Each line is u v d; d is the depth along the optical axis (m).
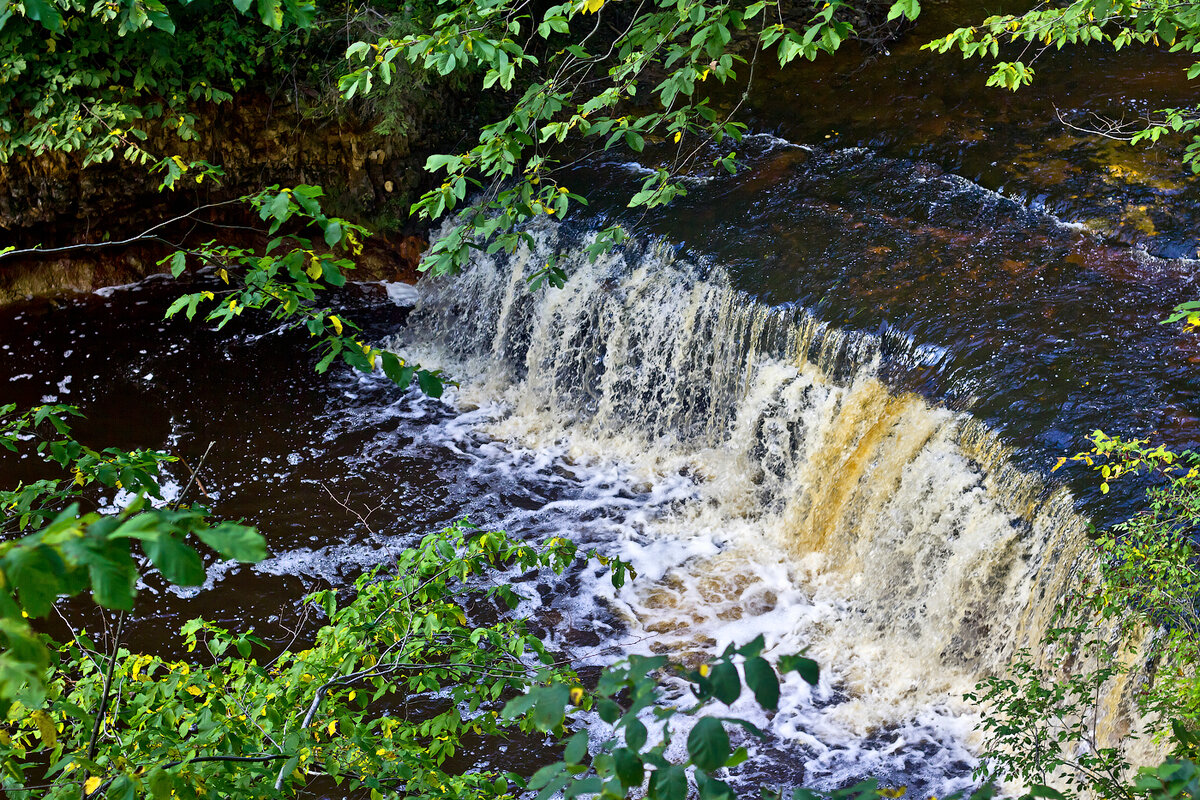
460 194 5.44
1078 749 6.57
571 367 11.70
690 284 10.77
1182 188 10.83
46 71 11.69
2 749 2.99
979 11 15.08
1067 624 6.87
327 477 10.33
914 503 8.50
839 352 9.51
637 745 1.76
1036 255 10.16
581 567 9.30
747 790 7.02
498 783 3.74
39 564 1.54
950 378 8.72
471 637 4.19
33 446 10.26
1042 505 7.48
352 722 3.80
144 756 3.24
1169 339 8.77
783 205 11.49
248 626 8.40
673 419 11.03
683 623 8.68
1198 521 5.68
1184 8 6.23
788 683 7.98
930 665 8.02
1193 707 4.85
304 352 12.12
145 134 11.97
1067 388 8.30
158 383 11.45
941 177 11.67
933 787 7.01
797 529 9.53
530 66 14.64
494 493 10.33
